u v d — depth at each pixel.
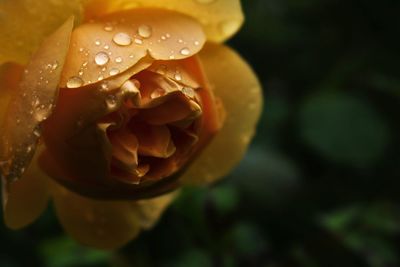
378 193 0.41
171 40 0.26
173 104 0.25
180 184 0.28
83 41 0.25
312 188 0.39
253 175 0.37
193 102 0.25
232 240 0.34
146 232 0.33
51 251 0.35
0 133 0.26
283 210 0.37
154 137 0.26
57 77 0.24
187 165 0.27
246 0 0.47
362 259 0.35
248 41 0.47
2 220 0.38
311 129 0.41
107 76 0.24
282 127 0.42
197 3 0.27
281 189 0.37
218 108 0.27
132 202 0.30
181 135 0.26
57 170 0.26
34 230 0.38
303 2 0.45
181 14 0.27
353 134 0.41
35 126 0.24
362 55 0.44
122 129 0.25
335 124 0.41
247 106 0.29
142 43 0.25
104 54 0.25
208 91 0.26
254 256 0.36
